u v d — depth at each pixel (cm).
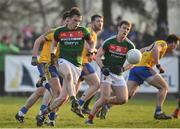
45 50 3206
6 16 8975
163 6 7588
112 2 8319
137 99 5559
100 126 3003
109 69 3089
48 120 3061
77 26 3009
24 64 5700
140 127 2978
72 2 8588
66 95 2981
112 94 3300
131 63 3078
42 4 8988
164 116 3422
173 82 5641
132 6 8319
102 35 5709
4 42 6009
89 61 3575
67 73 2956
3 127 2925
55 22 8788
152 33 6931
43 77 3158
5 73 5734
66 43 2989
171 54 5653
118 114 3716
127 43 3106
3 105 4259
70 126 2994
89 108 4138
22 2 9019
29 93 5719
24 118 3294
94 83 3588
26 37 6244
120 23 3098
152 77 3459
